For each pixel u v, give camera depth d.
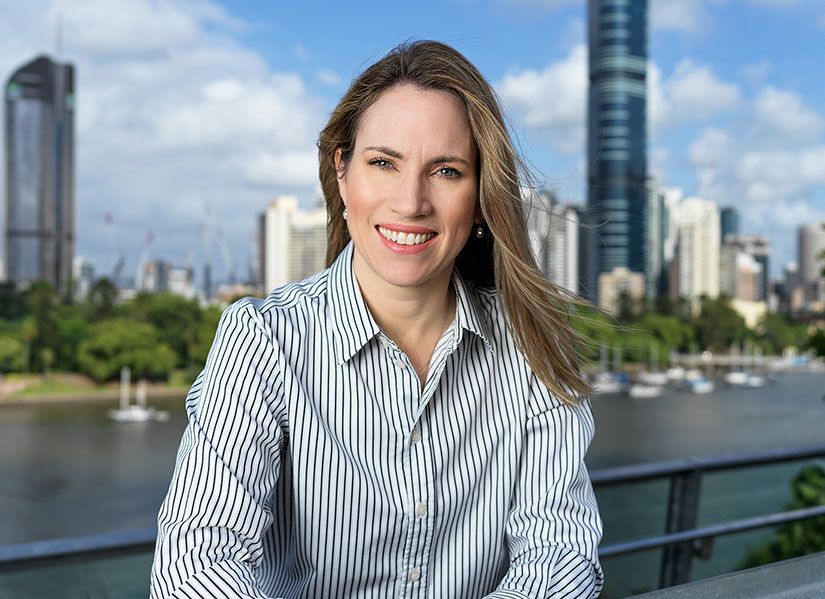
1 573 1.48
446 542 0.98
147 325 65.12
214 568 0.83
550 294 0.99
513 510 1.04
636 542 1.94
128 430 46.38
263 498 0.89
